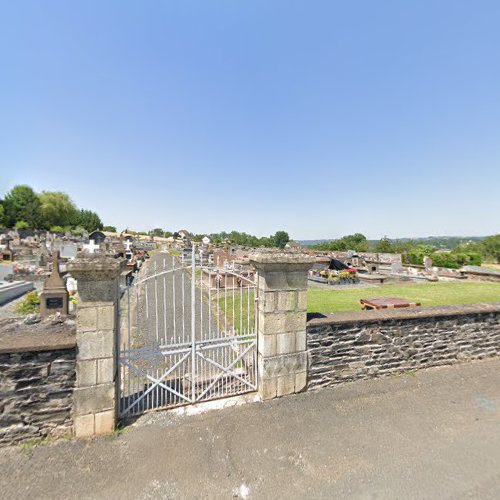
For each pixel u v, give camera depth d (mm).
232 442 3279
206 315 8398
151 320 7793
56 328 3711
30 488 2654
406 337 4980
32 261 22406
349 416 3779
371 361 4766
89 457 3035
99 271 3275
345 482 2746
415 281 18016
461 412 3877
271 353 4160
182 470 2881
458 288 14922
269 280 4102
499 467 2920
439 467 2920
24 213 55188
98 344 3357
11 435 3158
